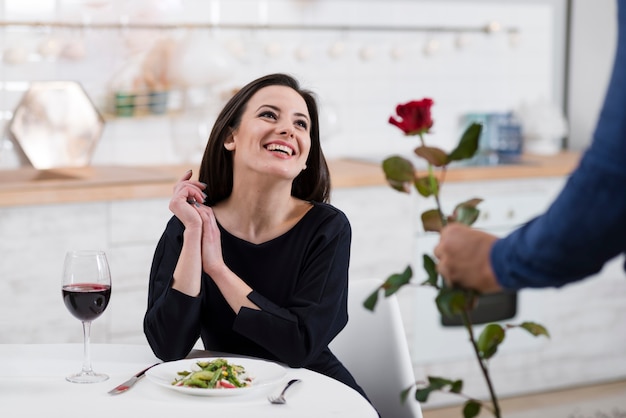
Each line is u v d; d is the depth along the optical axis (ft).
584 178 3.58
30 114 12.92
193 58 13.46
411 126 4.18
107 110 13.65
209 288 6.88
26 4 13.16
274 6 14.66
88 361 5.99
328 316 6.70
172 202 6.70
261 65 14.62
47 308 11.58
